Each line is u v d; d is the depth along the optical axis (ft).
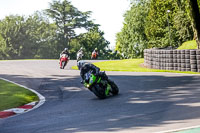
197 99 49.75
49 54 484.74
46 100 65.05
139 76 94.07
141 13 309.42
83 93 70.64
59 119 43.93
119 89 71.36
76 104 56.90
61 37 474.90
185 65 108.99
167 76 89.25
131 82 81.66
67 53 136.36
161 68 120.67
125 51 377.50
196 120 36.09
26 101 63.57
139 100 54.19
